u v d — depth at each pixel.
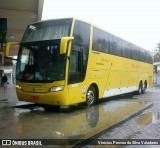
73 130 7.90
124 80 17.88
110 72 15.26
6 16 22.55
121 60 17.12
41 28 11.98
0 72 40.59
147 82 24.31
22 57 11.98
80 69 11.85
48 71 11.06
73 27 11.45
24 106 13.21
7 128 8.13
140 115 11.62
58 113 11.14
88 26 12.72
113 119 9.70
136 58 20.67
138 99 18.14
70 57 11.09
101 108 12.70
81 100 12.05
